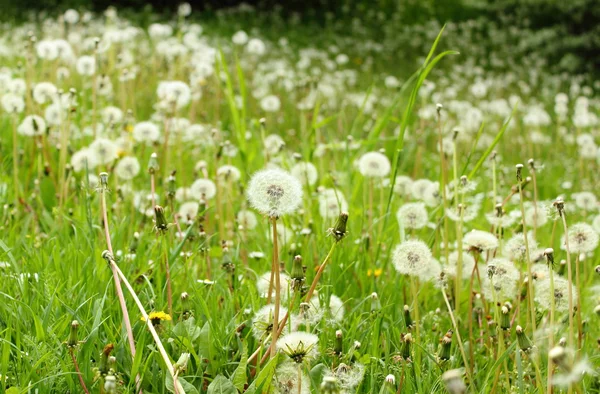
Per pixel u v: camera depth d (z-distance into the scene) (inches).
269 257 84.1
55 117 95.9
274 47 274.1
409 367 71.0
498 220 78.5
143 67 152.8
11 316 71.6
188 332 70.7
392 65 274.7
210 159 107.7
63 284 74.2
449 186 88.1
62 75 116.6
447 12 374.6
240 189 93.7
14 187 92.0
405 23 367.9
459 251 77.2
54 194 92.1
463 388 52.1
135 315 72.8
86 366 68.4
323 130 149.6
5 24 253.6
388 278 83.3
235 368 70.8
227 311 74.5
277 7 367.6
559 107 158.1
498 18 353.7
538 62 285.1
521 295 75.7
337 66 265.1
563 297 72.2
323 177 102.0
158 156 102.0
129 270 77.0
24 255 79.7
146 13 334.3
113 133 100.3
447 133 146.9
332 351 69.4
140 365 69.3
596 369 72.6
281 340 65.4
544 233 98.7
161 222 71.5
